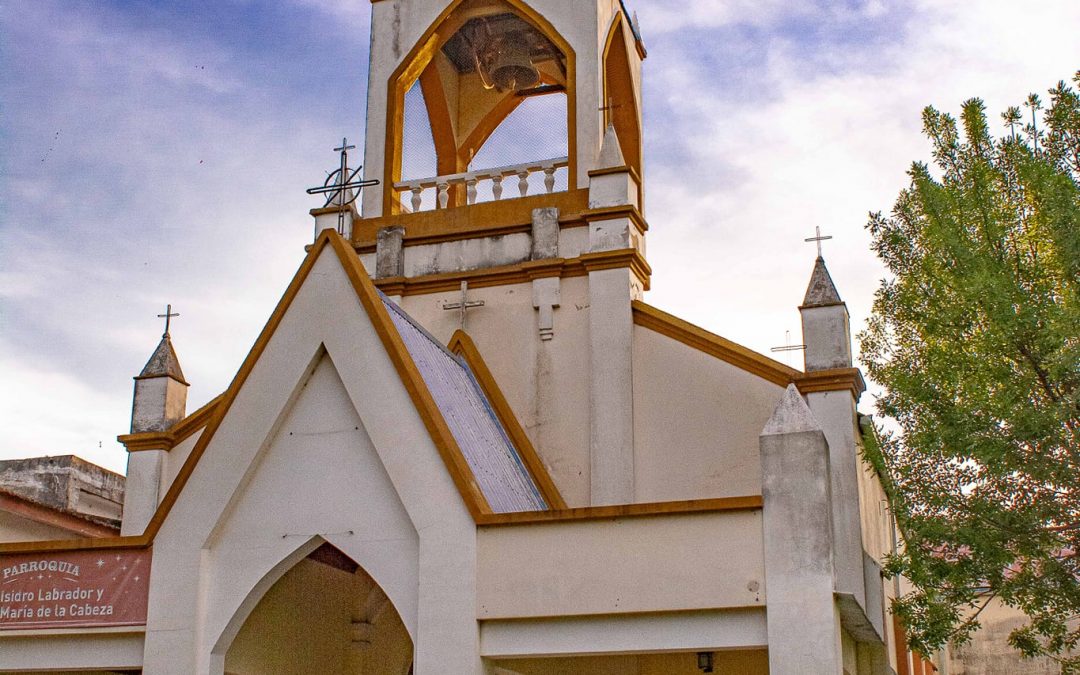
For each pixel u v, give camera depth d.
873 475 20.22
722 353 20.27
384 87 24.19
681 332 20.58
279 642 18.06
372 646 21.27
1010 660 35.22
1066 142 18.02
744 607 14.18
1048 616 17.69
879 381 18.25
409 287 22.31
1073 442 16.83
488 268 22.03
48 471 28.52
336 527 15.94
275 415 16.41
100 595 16.47
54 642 16.67
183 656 15.81
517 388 21.20
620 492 19.94
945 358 17.50
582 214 21.78
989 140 18.33
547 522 15.00
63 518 25.75
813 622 13.83
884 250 18.56
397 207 23.56
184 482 16.50
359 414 16.02
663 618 14.52
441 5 24.27
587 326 21.23
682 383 20.38
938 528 16.97
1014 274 17.59
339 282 16.72
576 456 20.58
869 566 18.59
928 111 18.64
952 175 18.42
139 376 22.95
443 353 19.86
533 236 22.00
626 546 14.71
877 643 18.61
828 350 19.62
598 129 22.77
